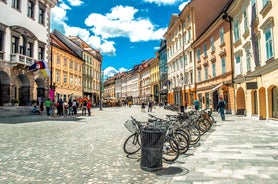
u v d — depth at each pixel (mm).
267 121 15906
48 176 5449
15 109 24031
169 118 9898
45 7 31688
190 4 35969
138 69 89875
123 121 19734
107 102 70750
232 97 23812
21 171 5789
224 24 24797
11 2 25234
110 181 5172
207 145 8977
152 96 73062
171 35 50406
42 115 25719
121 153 7824
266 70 15445
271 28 14281
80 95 53906
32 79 28625
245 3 19453
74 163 6566
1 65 23484
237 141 9641
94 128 14648
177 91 46062
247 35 19328
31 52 28609
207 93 31391
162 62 60500
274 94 15289
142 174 5664
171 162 6711
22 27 26312
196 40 33375
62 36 55438
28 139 10273
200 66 33844
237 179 5168
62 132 12648
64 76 44812
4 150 8047
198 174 5578
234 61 23031
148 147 5992
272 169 5863
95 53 67812
